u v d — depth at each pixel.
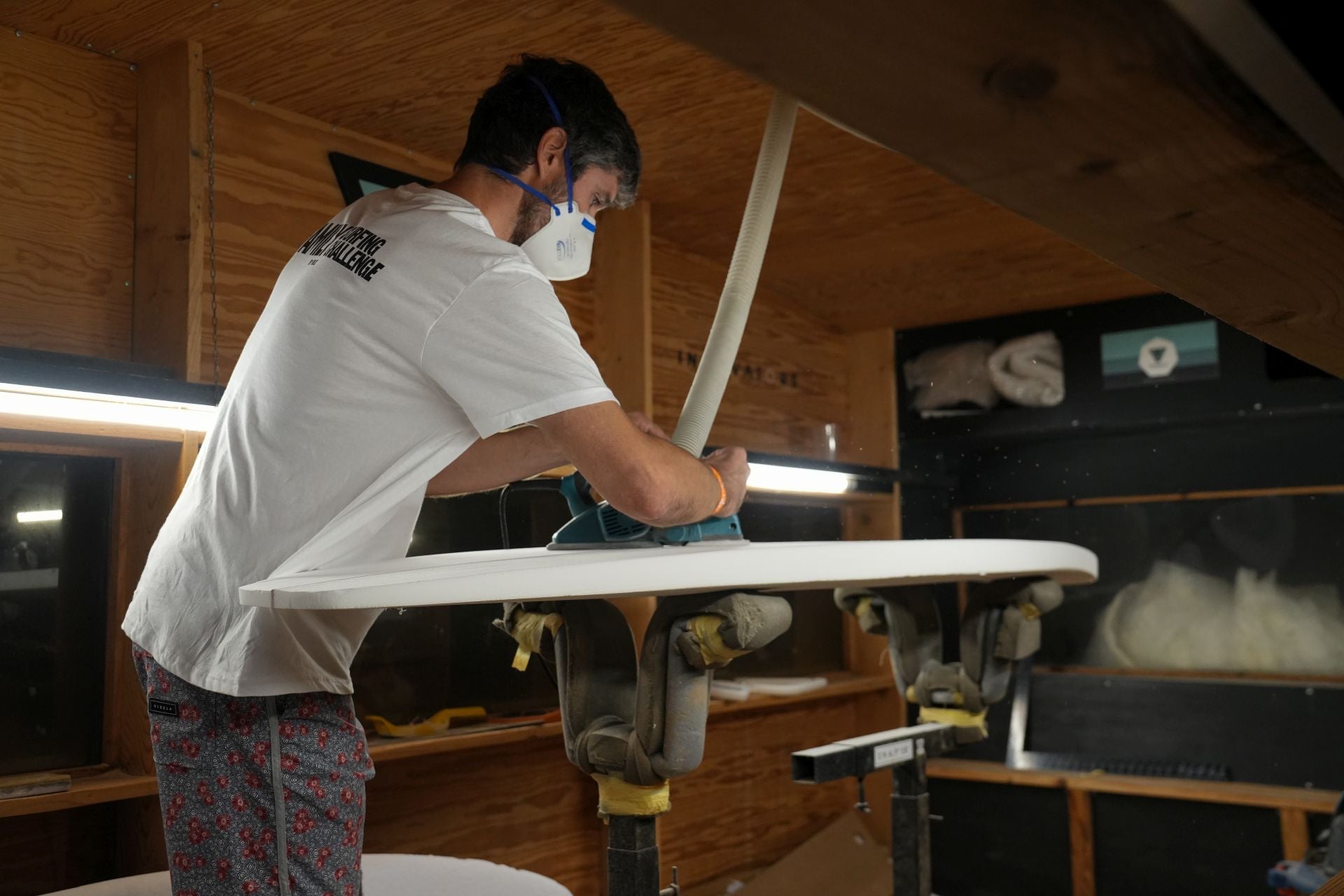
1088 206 0.32
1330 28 0.23
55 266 1.92
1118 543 3.74
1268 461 3.48
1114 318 3.64
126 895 1.46
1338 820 2.64
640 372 2.77
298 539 0.99
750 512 3.40
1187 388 3.47
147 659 1.04
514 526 2.63
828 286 3.53
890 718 3.79
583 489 1.26
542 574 0.82
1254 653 3.46
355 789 1.06
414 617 2.44
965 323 3.93
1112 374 3.62
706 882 3.29
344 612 1.07
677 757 1.15
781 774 3.62
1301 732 3.27
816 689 3.41
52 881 1.94
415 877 1.58
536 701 2.71
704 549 1.02
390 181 2.42
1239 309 0.45
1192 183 0.30
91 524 2.03
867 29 0.21
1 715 1.89
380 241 1.03
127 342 2.02
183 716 1.01
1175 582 3.63
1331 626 3.34
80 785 1.84
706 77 2.11
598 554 1.00
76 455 1.99
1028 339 3.79
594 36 1.93
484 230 1.08
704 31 0.21
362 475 0.99
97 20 1.87
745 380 3.49
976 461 4.01
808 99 0.24
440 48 1.97
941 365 3.96
